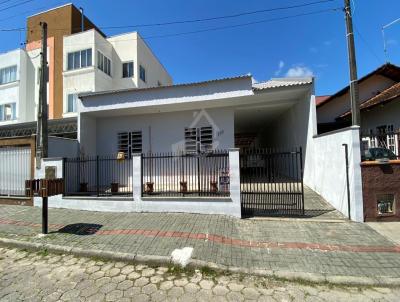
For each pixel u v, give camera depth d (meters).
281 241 5.33
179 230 5.87
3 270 4.39
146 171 11.92
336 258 4.58
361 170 6.38
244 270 4.19
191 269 4.31
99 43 17.88
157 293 3.60
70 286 3.81
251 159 8.10
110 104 11.26
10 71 19.73
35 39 20.44
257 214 7.04
